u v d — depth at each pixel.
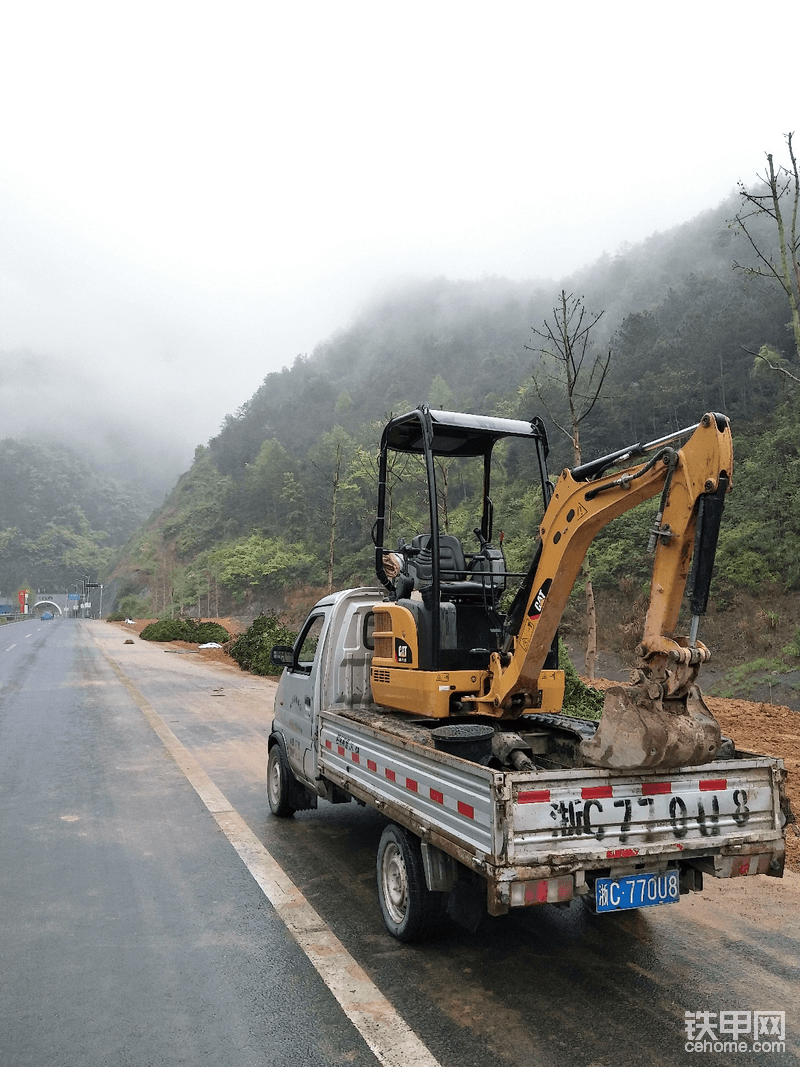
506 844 3.39
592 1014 3.65
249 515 144.00
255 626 24.39
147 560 163.25
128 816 7.25
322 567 91.75
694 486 3.61
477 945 4.45
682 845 3.74
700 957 4.28
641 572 39.31
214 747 10.73
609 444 60.19
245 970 4.14
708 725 3.73
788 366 49.94
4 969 4.18
